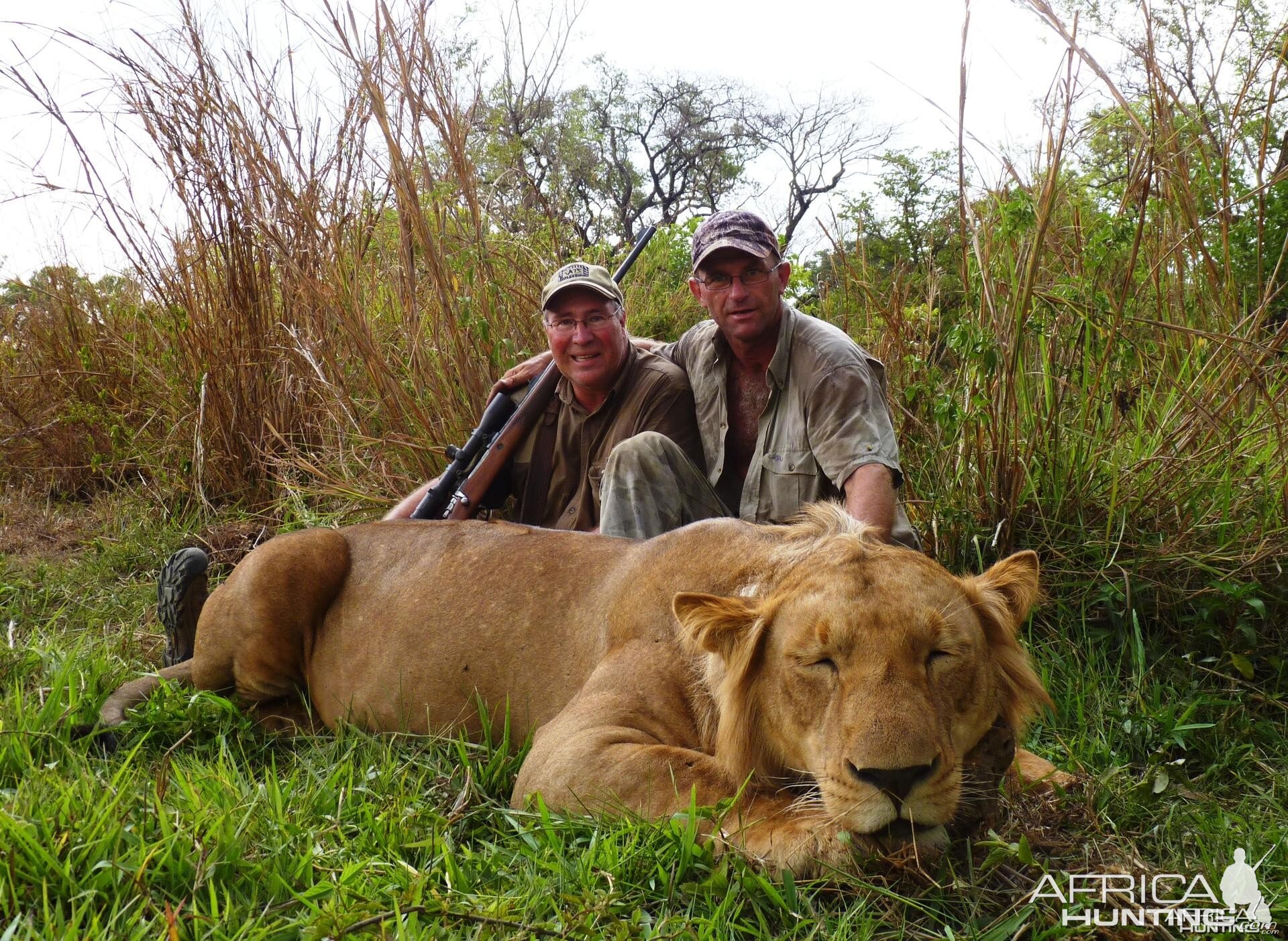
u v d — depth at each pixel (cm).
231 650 398
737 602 290
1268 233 486
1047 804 294
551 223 625
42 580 548
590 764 291
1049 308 473
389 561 399
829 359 420
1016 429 446
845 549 280
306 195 621
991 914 252
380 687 380
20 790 274
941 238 605
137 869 236
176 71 631
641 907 247
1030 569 296
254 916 234
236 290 648
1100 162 499
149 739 344
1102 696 380
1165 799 320
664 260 929
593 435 471
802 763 275
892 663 256
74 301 790
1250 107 486
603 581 354
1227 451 439
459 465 468
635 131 2208
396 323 613
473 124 614
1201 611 410
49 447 749
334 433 614
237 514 630
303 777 328
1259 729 363
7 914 220
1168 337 479
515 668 359
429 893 239
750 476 439
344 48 576
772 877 257
